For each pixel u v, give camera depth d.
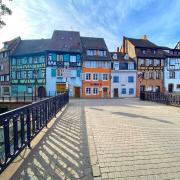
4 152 3.87
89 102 22.66
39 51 38.00
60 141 6.11
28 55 38.91
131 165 4.48
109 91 40.19
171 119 10.42
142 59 42.56
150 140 6.42
